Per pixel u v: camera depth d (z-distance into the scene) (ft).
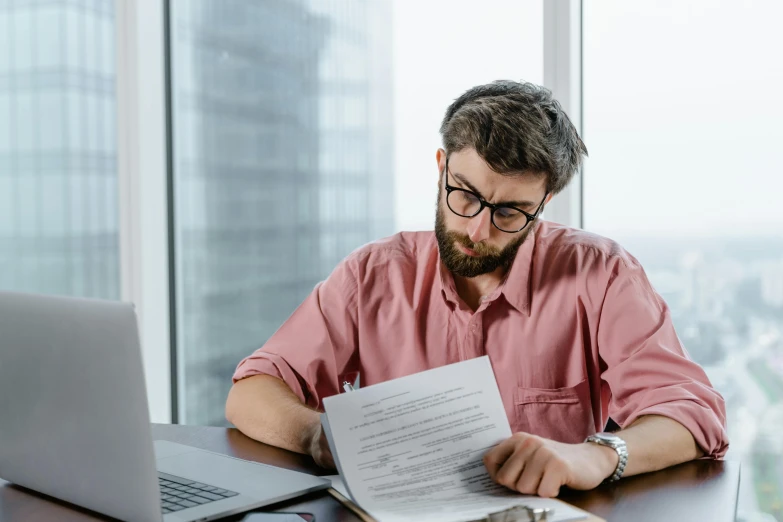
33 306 3.07
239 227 7.55
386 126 6.88
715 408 3.88
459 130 4.23
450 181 4.33
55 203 7.82
